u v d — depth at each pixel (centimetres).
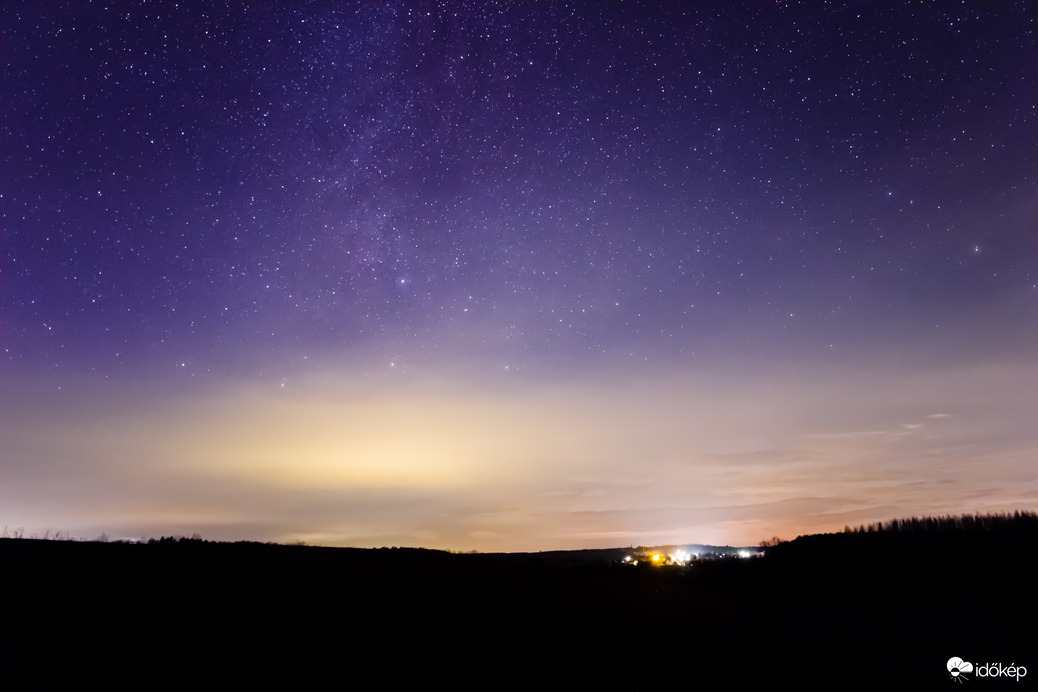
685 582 2327
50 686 841
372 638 1177
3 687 824
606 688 957
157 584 1382
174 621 1155
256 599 1356
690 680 998
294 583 1545
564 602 1659
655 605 1720
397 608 1412
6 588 1230
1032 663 1102
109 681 877
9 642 970
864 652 1185
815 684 976
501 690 942
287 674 964
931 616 1611
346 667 1015
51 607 1150
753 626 1455
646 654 1160
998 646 1233
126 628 1090
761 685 972
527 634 1282
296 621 1236
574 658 1123
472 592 1684
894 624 1487
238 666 980
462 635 1243
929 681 995
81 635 1034
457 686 955
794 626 1458
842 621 1533
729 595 2014
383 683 953
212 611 1239
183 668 951
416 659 1078
